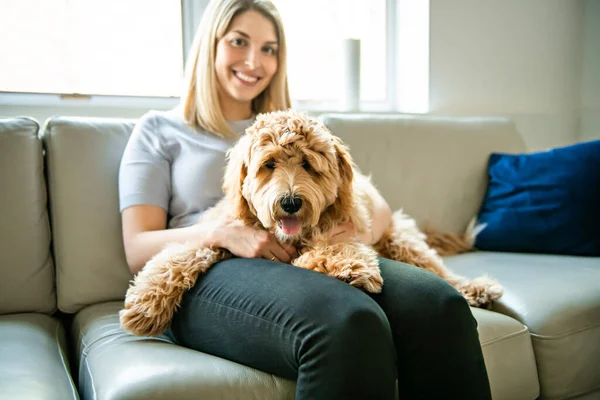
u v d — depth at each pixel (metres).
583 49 3.28
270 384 1.11
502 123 2.58
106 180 1.75
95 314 1.56
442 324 1.15
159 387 1.03
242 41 1.79
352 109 2.59
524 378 1.44
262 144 1.33
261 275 1.19
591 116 3.25
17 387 1.03
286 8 2.71
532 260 2.00
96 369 1.17
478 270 1.88
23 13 2.10
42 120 2.11
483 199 2.40
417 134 2.31
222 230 1.38
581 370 1.53
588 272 1.79
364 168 2.16
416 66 2.83
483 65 2.93
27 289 1.63
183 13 2.38
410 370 1.17
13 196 1.62
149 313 1.25
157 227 1.61
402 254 1.72
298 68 2.78
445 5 2.77
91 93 2.23
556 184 2.14
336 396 0.97
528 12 3.06
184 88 1.81
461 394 1.14
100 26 2.24
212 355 1.21
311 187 1.31
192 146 1.71
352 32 2.91
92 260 1.69
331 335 1.00
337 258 1.26
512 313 1.58
